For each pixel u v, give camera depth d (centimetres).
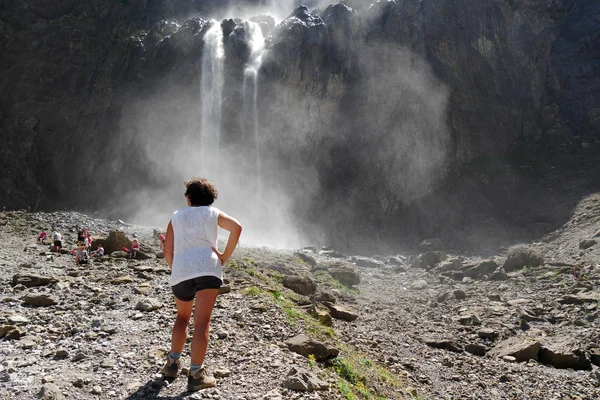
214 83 3931
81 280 989
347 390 551
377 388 686
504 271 1994
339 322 1216
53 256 1328
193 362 442
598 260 1925
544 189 3212
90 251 1500
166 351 557
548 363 1094
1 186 3406
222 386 468
